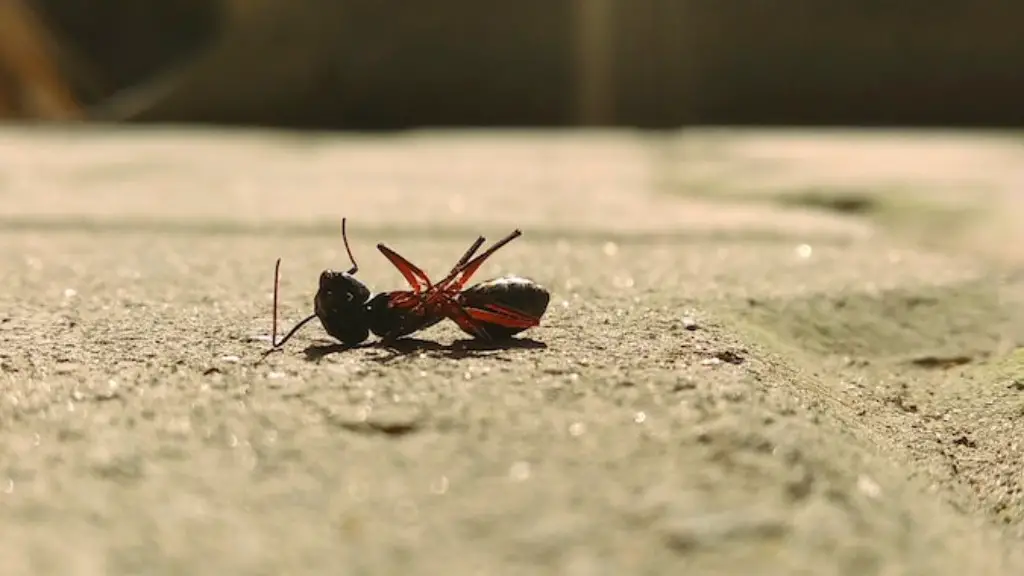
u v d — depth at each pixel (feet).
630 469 0.27
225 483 0.27
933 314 0.41
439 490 0.27
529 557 0.25
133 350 0.34
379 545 0.25
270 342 0.34
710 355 0.33
